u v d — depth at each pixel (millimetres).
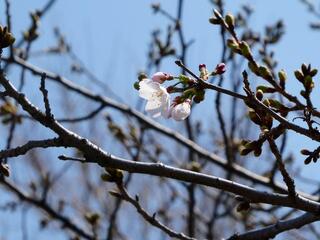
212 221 8961
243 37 8906
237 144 8945
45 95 3834
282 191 6910
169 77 4066
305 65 4051
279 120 3854
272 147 4016
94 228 8070
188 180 4078
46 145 3924
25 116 7980
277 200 4148
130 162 4023
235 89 8656
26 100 3846
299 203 4145
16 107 8031
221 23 4340
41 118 3863
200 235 9375
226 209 9344
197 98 3895
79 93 8594
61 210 9258
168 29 9008
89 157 3963
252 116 4039
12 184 8172
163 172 4047
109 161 3982
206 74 3986
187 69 3850
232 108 8805
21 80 8172
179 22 8297
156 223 4793
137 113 8617
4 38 3904
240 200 4348
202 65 4008
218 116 7574
